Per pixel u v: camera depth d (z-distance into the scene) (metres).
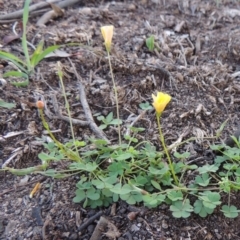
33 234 0.27
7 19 0.42
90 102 0.35
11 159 0.31
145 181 0.27
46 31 0.41
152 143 0.32
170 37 0.42
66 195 0.28
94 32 0.41
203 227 0.27
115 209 0.27
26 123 0.33
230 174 0.29
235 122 0.34
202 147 0.32
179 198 0.26
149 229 0.26
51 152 0.29
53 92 0.35
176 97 0.35
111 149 0.29
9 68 0.37
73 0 0.46
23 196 0.29
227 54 0.40
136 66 0.37
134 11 0.45
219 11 0.46
